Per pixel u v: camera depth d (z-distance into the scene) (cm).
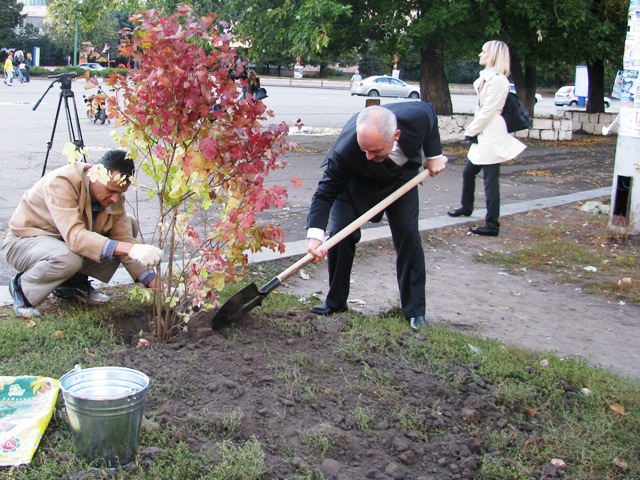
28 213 449
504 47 792
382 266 666
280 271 606
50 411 305
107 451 284
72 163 405
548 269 702
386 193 478
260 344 425
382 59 1903
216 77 369
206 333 426
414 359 430
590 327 550
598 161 1647
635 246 800
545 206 1002
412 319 495
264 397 357
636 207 813
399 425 348
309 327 459
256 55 1530
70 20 1633
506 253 752
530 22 1609
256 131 395
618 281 669
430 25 1530
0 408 310
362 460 316
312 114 2483
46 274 438
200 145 369
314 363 404
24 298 448
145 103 378
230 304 437
